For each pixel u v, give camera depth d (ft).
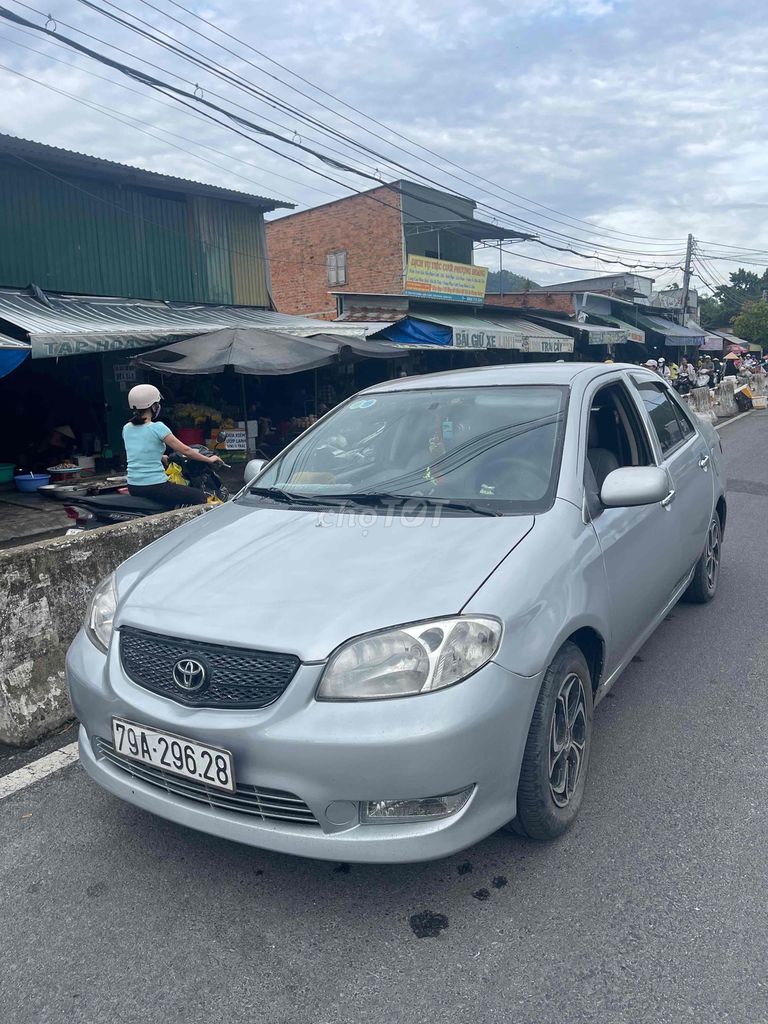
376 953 7.60
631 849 9.07
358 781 7.38
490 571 8.43
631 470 10.38
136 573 9.81
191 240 45.98
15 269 37.29
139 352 41.27
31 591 12.84
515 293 100.01
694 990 7.01
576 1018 6.76
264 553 9.39
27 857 9.30
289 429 43.83
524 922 7.95
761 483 34.14
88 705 8.89
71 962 7.64
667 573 12.85
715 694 13.25
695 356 133.28
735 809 9.84
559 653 9.00
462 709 7.51
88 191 40.22
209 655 7.99
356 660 7.57
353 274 81.00
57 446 39.34
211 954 7.68
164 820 10.01
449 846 7.63
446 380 13.08
